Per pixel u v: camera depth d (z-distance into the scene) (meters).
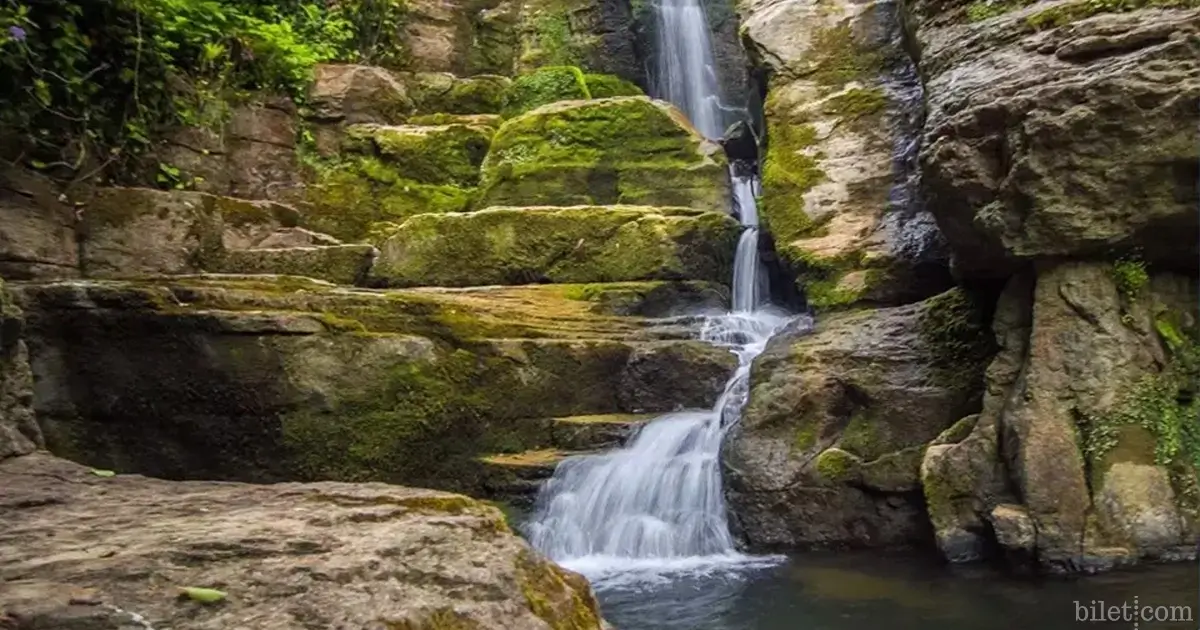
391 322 7.52
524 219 9.72
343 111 11.48
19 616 2.17
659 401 7.99
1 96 7.59
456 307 7.96
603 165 10.83
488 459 7.36
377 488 3.76
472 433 7.54
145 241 8.30
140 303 6.87
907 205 7.90
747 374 7.73
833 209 8.21
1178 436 5.29
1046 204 5.38
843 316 7.38
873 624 4.59
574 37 14.29
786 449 6.55
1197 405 5.34
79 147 8.26
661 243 9.45
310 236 9.95
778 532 6.41
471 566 2.76
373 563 2.62
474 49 14.04
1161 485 5.15
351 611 2.33
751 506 6.50
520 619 2.60
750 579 5.62
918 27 6.73
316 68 11.53
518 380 7.72
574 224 9.67
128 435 6.86
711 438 7.18
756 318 8.90
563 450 7.52
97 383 6.82
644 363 8.02
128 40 8.62
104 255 8.09
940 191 6.03
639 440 7.36
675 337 8.55
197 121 9.71
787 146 8.62
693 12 13.87
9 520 3.22
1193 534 5.10
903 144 8.09
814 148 8.49
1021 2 5.96
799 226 8.30
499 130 11.52
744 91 13.34
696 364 8.03
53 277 7.68
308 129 11.23
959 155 5.80
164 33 9.41
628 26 14.27
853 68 8.61
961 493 5.65
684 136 10.98
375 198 11.16
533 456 7.40
